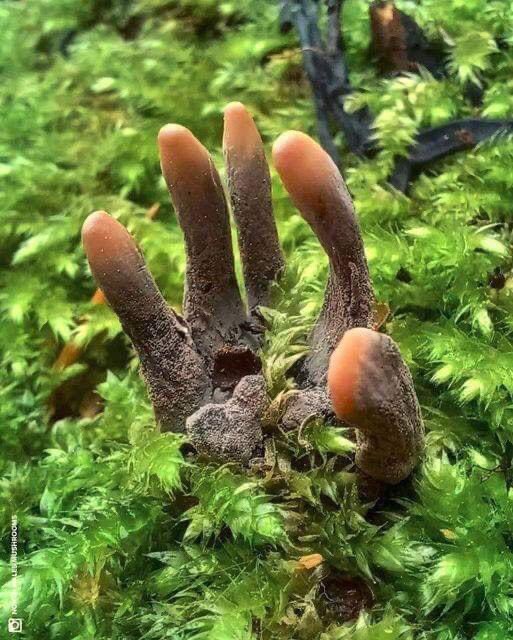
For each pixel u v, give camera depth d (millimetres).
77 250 346
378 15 341
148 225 339
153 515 249
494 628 227
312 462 239
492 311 278
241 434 239
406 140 320
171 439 243
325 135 331
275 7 388
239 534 243
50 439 304
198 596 239
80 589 246
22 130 392
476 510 236
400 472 228
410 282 286
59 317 328
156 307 238
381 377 208
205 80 382
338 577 236
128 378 301
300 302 266
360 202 308
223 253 250
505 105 325
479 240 284
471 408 260
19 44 453
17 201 358
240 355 245
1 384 322
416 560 232
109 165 365
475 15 360
